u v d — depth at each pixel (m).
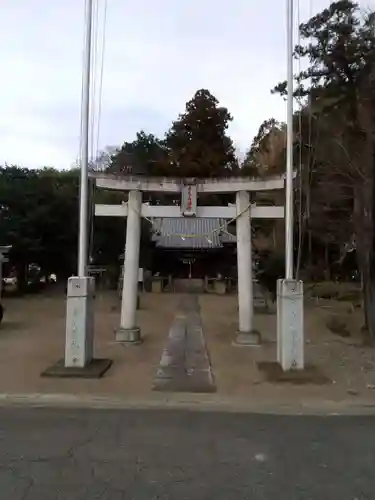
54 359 11.38
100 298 28.39
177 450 5.75
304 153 17.56
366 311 15.73
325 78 16.62
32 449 5.74
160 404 8.02
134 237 13.63
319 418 7.34
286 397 8.44
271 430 6.65
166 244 39.47
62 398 8.27
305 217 18.02
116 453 5.62
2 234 30.08
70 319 10.12
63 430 6.53
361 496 4.52
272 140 39.00
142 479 4.86
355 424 7.02
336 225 20.22
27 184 31.69
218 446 5.92
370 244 15.09
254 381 9.48
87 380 9.41
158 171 46.69
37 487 4.64
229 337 14.92
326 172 17.30
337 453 5.71
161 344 13.59
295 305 10.05
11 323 18.17
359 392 8.79
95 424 6.84
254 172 40.56
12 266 35.34
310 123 16.23
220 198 39.78
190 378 9.70
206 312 22.42
